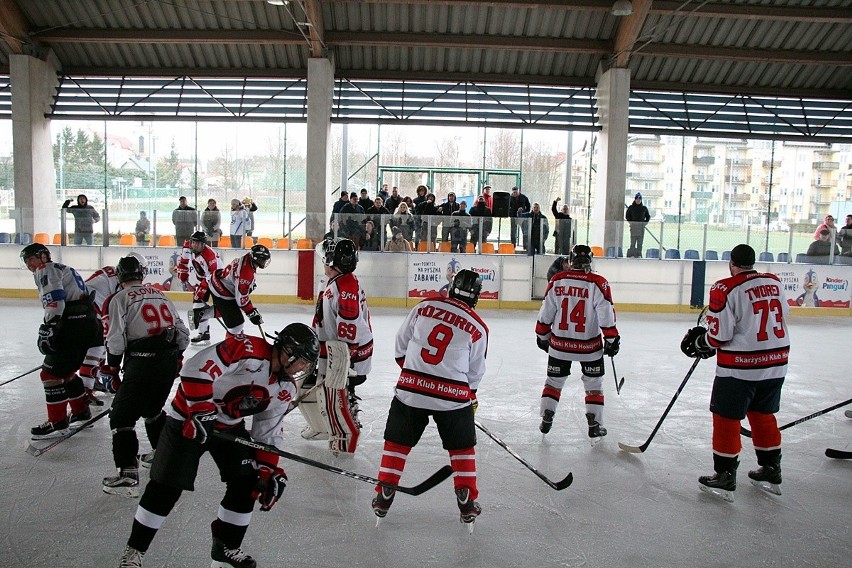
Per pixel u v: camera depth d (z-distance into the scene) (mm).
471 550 2904
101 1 12617
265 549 2852
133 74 14016
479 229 11555
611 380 6402
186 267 7535
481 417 5027
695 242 11930
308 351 2459
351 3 12531
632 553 2926
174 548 2832
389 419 3082
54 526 3000
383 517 3105
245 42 13016
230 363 2410
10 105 14078
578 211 15258
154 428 3572
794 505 3518
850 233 11688
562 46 13141
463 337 3006
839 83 14359
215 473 3734
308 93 13188
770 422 3674
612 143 13375
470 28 13062
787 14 12016
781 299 3586
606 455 4230
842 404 4246
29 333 7957
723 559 2896
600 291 4312
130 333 3355
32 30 13117
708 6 11930
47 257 3969
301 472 3766
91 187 14820
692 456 4246
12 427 4418
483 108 14125
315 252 11625
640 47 12477
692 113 14281
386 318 10195
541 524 3195
